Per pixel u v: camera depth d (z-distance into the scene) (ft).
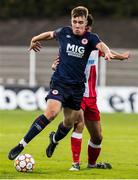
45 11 417.08
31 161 109.60
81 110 111.45
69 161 126.41
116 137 181.06
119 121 239.30
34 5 418.92
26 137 106.73
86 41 107.65
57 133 111.96
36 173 108.27
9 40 382.22
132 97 281.54
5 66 325.42
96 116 113.39
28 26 392.68
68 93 107.65
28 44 377.09
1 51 324.80
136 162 128.06
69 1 415.44
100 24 390.21
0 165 117.19
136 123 231.50
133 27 387.55
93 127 113.91
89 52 108.27
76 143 112.16
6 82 326.03
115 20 402.11
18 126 209.87
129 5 414.21
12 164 118.52
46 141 165.78
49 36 111.14
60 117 253.44
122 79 311.06
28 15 418.92
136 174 110.32
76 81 107.96
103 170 113.91
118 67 310.24
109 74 310.24
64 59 108.17
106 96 282.77
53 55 313.12
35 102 287.89
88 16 109.09
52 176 105.40
